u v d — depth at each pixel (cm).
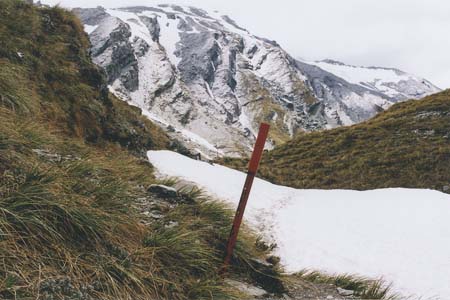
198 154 3422
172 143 3250
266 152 4809
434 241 1633
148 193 709
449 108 4222
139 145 1780
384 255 1473
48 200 424
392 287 1175
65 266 382
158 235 519
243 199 585
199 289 474
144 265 459
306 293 683
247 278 613
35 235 387
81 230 435
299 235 1673
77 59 1636
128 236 502
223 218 706
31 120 711
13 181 438
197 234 588
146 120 3256
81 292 361
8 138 522
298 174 3912
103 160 759
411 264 1391
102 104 1642
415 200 2319
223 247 629
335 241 1622
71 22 1805
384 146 3888
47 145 636
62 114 1267
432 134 3806
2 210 376
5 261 343
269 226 1784
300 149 4522
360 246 1568
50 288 341
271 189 2831
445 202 2212
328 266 1325
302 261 1366
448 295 1140
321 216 2083
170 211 637
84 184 520
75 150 750
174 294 454
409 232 1756
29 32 1472
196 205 716
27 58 1323
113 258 427
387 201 2372
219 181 2433
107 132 1544
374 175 3447
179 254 519
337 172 3703
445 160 3300
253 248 726
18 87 820
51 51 1518
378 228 1830
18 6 1545
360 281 858
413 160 3450
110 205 521
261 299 560
